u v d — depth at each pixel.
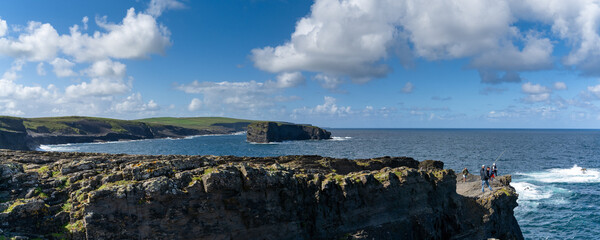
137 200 17.03
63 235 16.25
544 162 99.56
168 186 17.80
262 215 20.09
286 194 20.98
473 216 29.69
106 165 21.09
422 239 25.62
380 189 24.86
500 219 31.20
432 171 29.97
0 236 14.70
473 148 159.50
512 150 145.25
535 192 56.34
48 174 19.61
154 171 19.06
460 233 28.41
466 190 34.41
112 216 16.52
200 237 18.23
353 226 23.36
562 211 46.44
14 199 16.84
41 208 16.56
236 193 19.38
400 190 25.69
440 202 28.28
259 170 20.28
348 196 23.28
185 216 17.92
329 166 36.06
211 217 18.62
